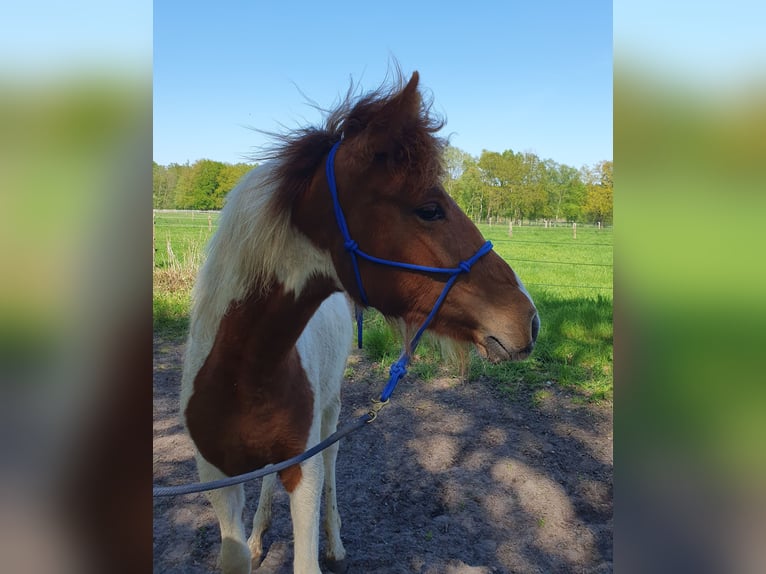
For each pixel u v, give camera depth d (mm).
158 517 3150
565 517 3215
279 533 3053
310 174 1728
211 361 1837
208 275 1828
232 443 1889
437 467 3770
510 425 4449
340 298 2955
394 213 1645
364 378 5551
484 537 3031
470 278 1688
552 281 10953
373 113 1723
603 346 6344
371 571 2740
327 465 2822
